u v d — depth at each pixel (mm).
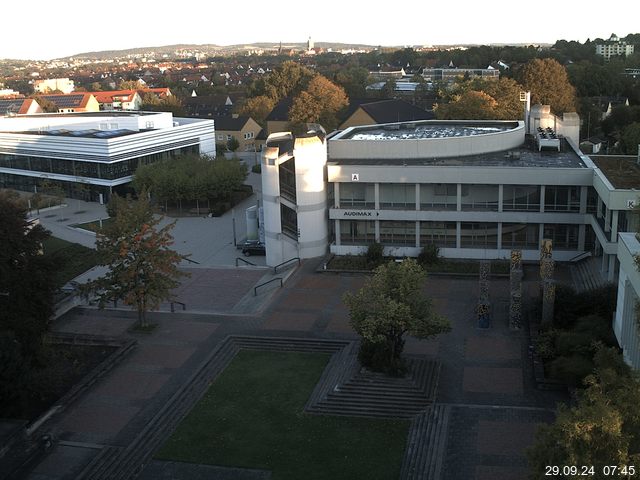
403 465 34031
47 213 92125
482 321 48656
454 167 61844
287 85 196875
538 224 61875
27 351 42656
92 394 42125
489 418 37594
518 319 48250
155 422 38688
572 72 181500
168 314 54062
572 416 22359
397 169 62875
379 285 41000
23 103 164250
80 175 98562
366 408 39156
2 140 107312
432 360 44000
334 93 130750
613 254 51031
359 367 42500
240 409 39812
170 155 106188
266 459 35000
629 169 58969
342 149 68312
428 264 62094
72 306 55812
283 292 57562
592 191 60000
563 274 59219
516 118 104500
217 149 133875
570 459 21312
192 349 47750
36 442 36844
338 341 47406
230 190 90312
